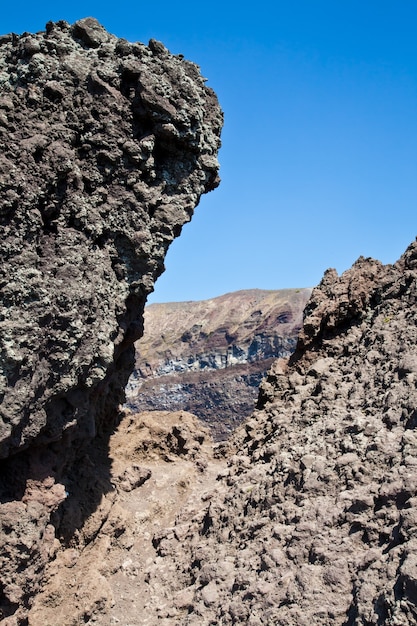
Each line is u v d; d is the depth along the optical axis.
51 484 12.06
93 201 12.40
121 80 12.67
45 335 11.24
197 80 13.62
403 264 18.03
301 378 17.73
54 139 11.81
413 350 14.46
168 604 12.60
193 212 13.50
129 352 17.05
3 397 10.66
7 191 10.93
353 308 17.86
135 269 12.98
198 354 72.12
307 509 11.86
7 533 11.17
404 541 10.07
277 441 15.08
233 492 14.13
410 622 8.79
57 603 12.47
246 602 11.01
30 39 12.15
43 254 11.55
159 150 13.15
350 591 10.21
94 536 14.05
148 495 16.36
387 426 12.68
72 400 12.08
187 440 18.92
